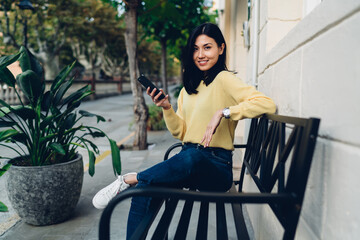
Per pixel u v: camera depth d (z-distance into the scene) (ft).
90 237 6.75
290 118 3.19
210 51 4.87
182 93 5.80
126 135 21.97
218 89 4.82
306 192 3.39
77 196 7.68
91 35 73.72
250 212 7.54
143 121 16.99
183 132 5.38
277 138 3.84
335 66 2.65
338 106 2.58
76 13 61.11
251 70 8.06
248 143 5.80
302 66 3.64
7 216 8.02
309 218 3.26
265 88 6.15
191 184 4.34
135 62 16.53
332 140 2.70
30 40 69.05
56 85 7.49
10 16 57.41
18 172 6.87
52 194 7.04
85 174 12.01
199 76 5.16
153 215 3.78
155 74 151.84
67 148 7.77
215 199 2.79
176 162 4.06
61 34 69.82
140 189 2.91
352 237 2.27
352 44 2.33
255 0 7.42
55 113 7.48
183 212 4.32
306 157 2.60
